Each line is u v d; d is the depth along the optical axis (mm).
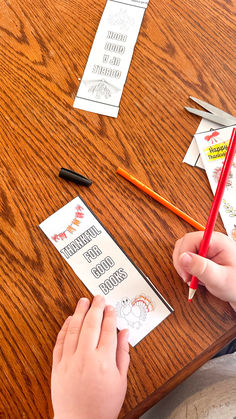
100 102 758
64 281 667
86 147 733
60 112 751
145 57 789
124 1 822
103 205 706
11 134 735
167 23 809
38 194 707
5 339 636
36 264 672
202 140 738
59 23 806
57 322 647
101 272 673
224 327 642
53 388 598
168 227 700
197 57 790
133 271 674
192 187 720
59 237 688
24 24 803
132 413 614
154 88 770
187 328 642
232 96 769
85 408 579
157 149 737
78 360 598
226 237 659
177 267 656
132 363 623
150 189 709
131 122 749
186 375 642
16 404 613
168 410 726
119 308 655
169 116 754
